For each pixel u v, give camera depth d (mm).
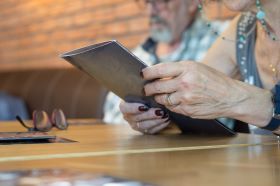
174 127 1000
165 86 794
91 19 2734
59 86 2500
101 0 2656
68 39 2902
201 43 2047
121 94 921
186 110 812
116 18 2562
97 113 2178
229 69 1200
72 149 671
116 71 813
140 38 2393
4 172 482
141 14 2377
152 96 848
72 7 2863
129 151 660
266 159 599
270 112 833
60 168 510
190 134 946
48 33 3076
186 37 2121
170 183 443
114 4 2572
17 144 730
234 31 1178
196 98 790
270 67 1061
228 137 876
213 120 848
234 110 820
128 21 2479
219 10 1906
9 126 1140
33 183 431
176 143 771
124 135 909
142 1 2352
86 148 686
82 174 475
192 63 794
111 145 729
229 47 1185
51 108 2520
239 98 817
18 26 3377
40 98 2621
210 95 795
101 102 2172
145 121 928
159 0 2133
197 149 693
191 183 446
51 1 3035
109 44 752
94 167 520
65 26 2924
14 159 573
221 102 809
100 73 851
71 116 2357
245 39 1140
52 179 449
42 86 2631
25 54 3322
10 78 2992
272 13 968
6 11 3502
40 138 782
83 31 2791
